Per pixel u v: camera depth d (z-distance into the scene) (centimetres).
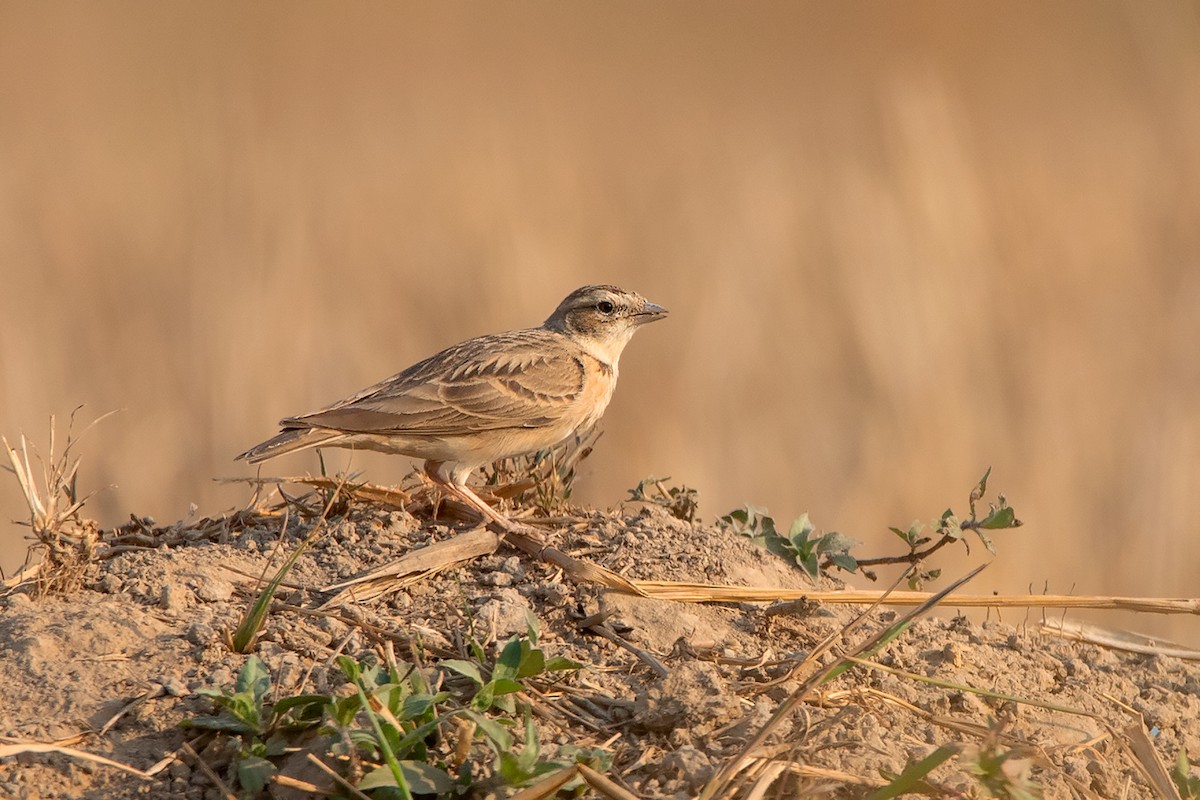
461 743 696
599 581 912
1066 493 1639
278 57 3334
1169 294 1981
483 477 1240
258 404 1725
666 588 916
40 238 2044
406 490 1106
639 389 1811
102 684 779
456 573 934
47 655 800
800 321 1875
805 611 915
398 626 850
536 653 754
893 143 1950
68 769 715
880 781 717
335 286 1964
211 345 1764
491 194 2216
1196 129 2452
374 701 714
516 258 1964
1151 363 1833
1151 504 1605
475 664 790
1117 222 2184
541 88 3366
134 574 903
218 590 885
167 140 2505
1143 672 932
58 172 2367
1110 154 2645
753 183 2297
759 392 1831
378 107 2997
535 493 1104
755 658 852
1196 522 1605
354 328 1856
